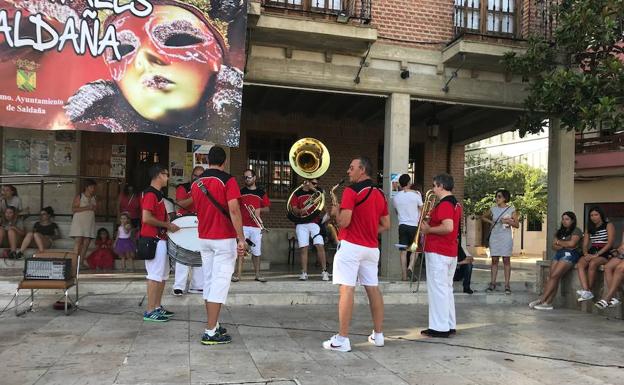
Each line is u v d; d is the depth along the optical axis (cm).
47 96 719
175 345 525
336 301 799
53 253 689
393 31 923
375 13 915
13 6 707
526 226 2662
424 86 934
